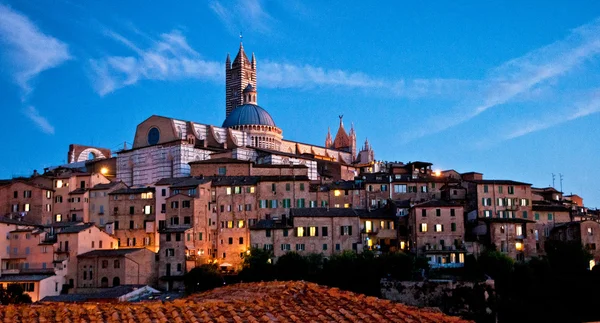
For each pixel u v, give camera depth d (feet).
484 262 485.15
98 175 629.92
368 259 462.60
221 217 572.10
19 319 85.35
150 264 527.40
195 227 549.13
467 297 422.00
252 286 120.06
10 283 491.72
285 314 90.22
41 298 483.92
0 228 534.37
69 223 574.97
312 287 103.81
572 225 568.82
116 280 509.35
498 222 549.13
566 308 426.51
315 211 548.31
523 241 558.15
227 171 630.74
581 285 438.81
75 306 92.02
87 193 603.26
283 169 640.17
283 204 577.02
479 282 426.92
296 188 581.94
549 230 590.55
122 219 588.09
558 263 491.31
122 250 526.16
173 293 483.10
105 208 595.88
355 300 96.78
